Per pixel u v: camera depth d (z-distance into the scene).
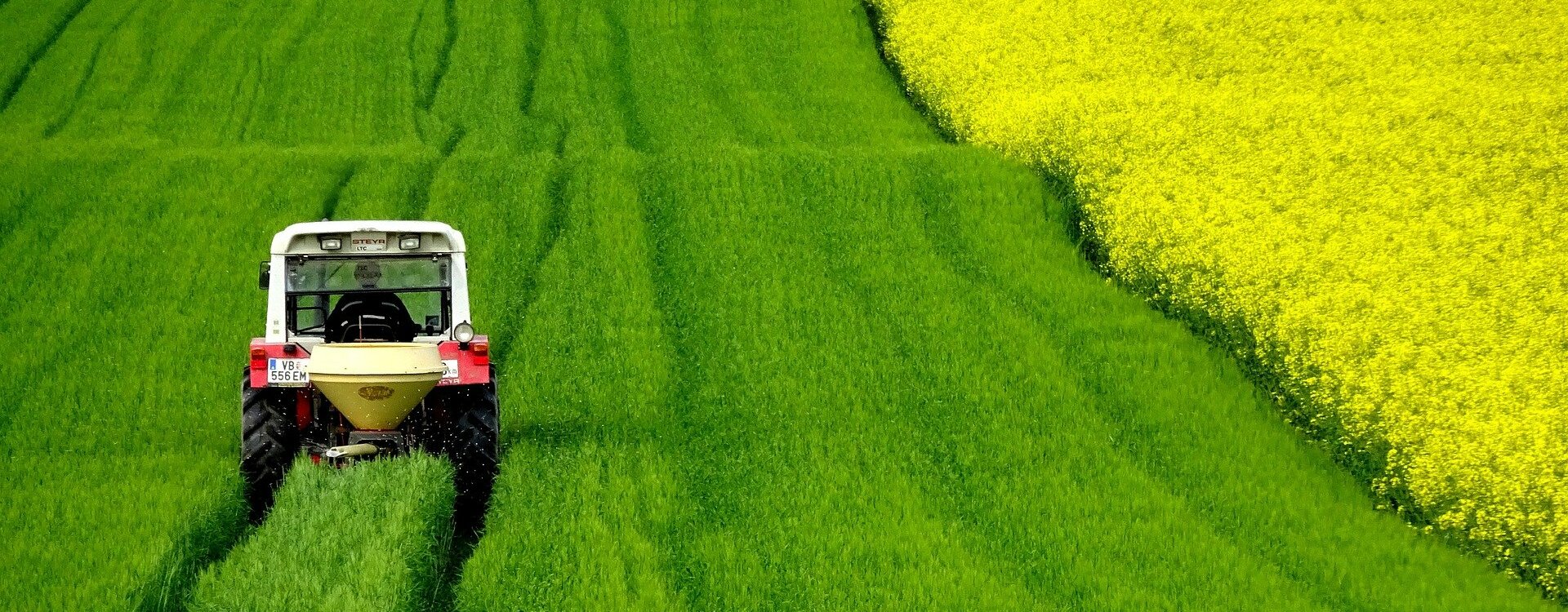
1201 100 23.19
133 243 18.86
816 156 22.53
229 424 12.30
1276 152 20.39
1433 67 24.19
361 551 8.12
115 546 8.59
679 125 26.42
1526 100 21.77
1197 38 26.95
